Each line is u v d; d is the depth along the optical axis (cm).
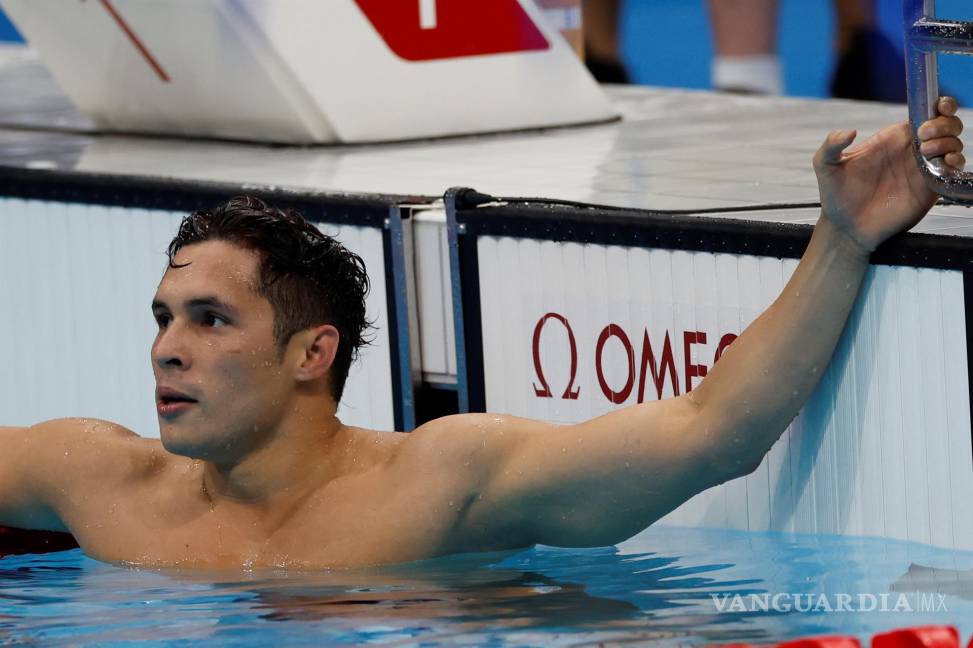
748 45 1991
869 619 809
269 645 780
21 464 1003
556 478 893
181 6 1493
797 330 888
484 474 913
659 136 1521
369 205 1184
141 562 945
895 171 891
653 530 1020
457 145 1509
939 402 916
